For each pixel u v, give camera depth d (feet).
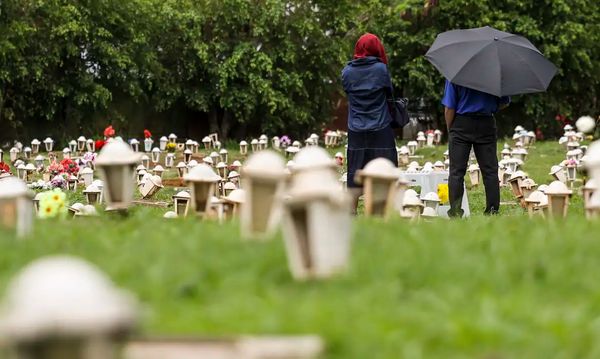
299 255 20.76
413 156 114.52
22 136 154.10
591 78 187.32
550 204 36.60
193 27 159.02
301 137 173.37
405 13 182.29
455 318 17.71
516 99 180.04
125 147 29.60
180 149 129.80
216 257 22.58
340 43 166.50
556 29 178.81
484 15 178.40
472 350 16.46
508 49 52.65
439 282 20.81
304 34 162.20
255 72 160.45
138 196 70.79
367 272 21.39
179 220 31.01
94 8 151.12
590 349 16.56
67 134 155.33
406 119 51.06
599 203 31.50
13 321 11.41
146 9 156.97
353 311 18.07
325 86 170.50
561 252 23.86
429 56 53.01
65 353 11.55
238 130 169.27
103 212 34.91
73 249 24.40
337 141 145.38
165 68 163.84
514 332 17.01
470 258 22.79
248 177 24.50
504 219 34.83
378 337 16.63
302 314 17.57
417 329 17.15
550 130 186.19
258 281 20.75
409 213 37.52
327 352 16.28
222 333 16.84
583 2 182.29
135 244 24.64
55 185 79.77
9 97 150.51
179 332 16.94
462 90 50.90
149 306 18.65
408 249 23.81
